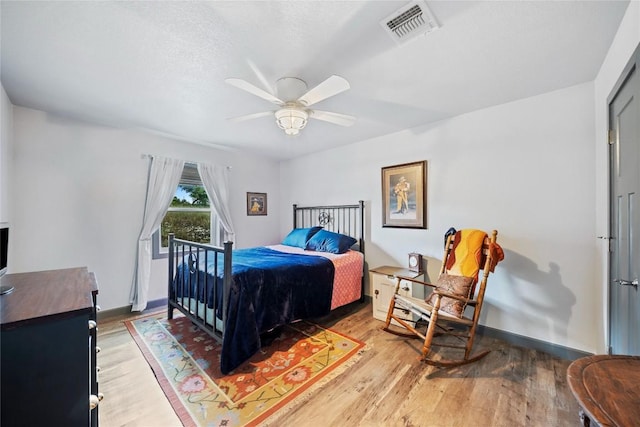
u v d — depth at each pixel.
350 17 1.31
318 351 2.22
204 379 1.84
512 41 1.52
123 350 2.22
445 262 2.45
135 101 2.31
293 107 1.86
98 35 1.45
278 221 4.71
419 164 2.96
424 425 1.44
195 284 2.52
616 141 1.56
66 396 0.87
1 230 1.27
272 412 1.53
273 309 2.28
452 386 1.77
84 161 2.78
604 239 1.76
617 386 0.71
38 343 0.83
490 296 2.48
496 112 2.44
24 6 1.23
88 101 2.31
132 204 3.08
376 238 3.42
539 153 2.23
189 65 1.74
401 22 1.35
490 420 1.48
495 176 2.46
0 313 0.85
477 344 2.34
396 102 2.37
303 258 2.90
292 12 1.27
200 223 3.78
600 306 1.92
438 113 2.62
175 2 1.21
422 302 2.38
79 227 2.75
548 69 1.83
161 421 1.48
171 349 2.24
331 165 3.95
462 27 1.39
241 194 4.18
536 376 1.87
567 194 2.12
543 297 2.22
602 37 1.49
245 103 2.35
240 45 1.53
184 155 3.54
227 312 1.98
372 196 3.46
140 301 3.04
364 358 2.11
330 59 1.68
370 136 3.37
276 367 1.99
